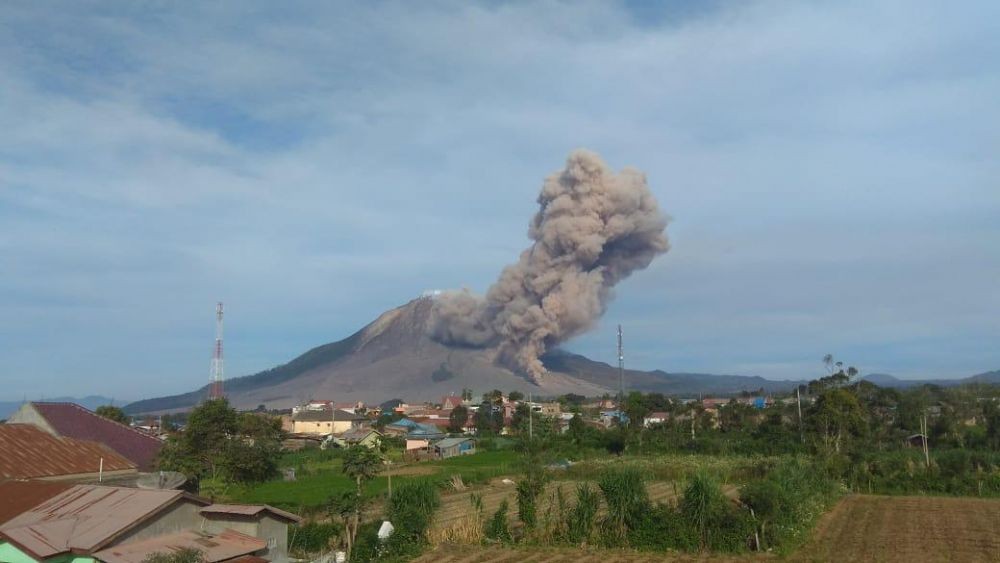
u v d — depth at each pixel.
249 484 42.81
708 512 31.62
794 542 32.03
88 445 37.88
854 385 95.06
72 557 23.08
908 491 53.72
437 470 70.94
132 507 25.58
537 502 37.00
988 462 58.66
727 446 80.56
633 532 32.22
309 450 98.12
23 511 26.31
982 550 30.95
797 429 81.06
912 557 29.64
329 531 33.09
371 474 41.66
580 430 92.44
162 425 108.06
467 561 29.89
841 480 53.47
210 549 24.97
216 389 102.69
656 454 80.19
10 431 36.25
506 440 107.25
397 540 31.89
